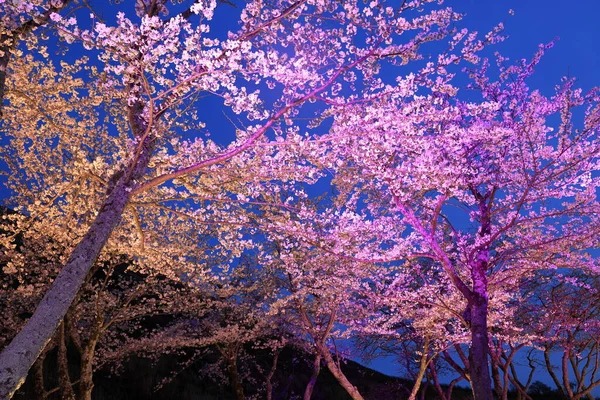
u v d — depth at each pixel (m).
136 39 4.42
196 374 22.36
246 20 5.53
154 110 5.45
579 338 17.14
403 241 9.77
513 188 10.52
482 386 8.69
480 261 9.75
